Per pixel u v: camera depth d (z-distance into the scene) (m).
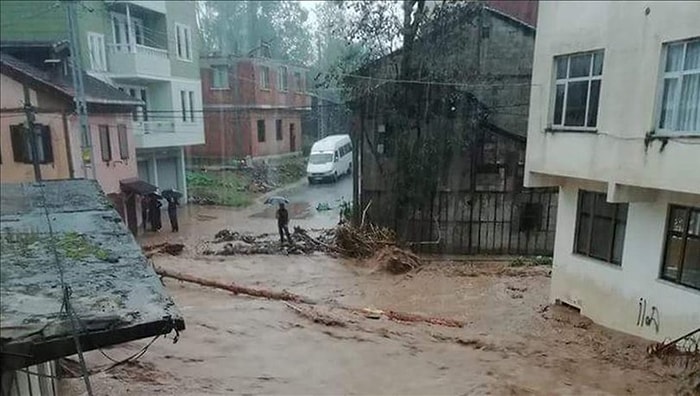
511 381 7.01
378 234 17.28
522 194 17.70
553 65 10.02
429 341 8.84
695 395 6.56
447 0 17.83
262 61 26.28
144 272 3.22
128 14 19.97
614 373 7.39
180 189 24.19
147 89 22.16
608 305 9.66
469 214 18.03
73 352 2.43
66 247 3.52
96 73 18.69
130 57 19.84
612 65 8.55
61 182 5.56
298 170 28.30
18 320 2.46
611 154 8.64
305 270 15.21
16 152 14.16
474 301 12.20
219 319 9.84
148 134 20.92
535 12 20.23
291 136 28.05
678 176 7.57
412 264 15.67
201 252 16.88
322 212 22.62
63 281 2.90
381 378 7.07
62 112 14.75
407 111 18.05
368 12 18.36
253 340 8.63
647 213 8.73
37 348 2.34
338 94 20.25
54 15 17.27
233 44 27.02
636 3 8.06
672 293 8.31
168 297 2.91
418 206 18.19
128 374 6.79
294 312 10.54
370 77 18.31
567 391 6.66
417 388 6.73
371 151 18.50
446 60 18.17
